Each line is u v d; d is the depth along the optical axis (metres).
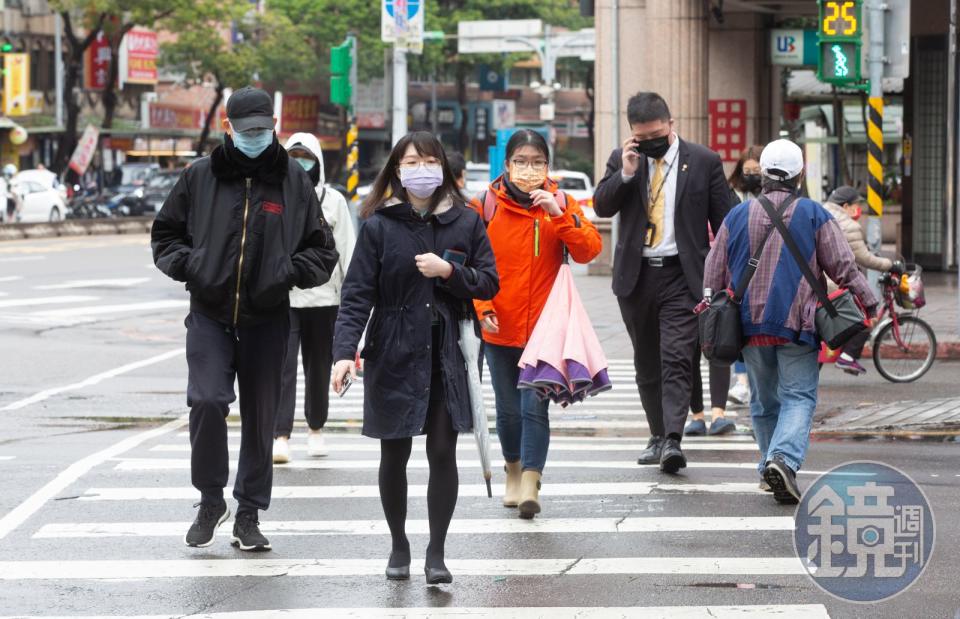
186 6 127.12
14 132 119.06
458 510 17.84
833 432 23.84
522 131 17.64
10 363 34.31
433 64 173.12
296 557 15.53
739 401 27.52
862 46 34.91
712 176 19.97
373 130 191.12
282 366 15.74
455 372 14.44
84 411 26.86
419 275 14.38
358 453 22.08
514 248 17.44
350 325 14.34
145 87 151.00
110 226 101.88
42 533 16.61
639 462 20.77
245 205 15.16
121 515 17.58
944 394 28.97
